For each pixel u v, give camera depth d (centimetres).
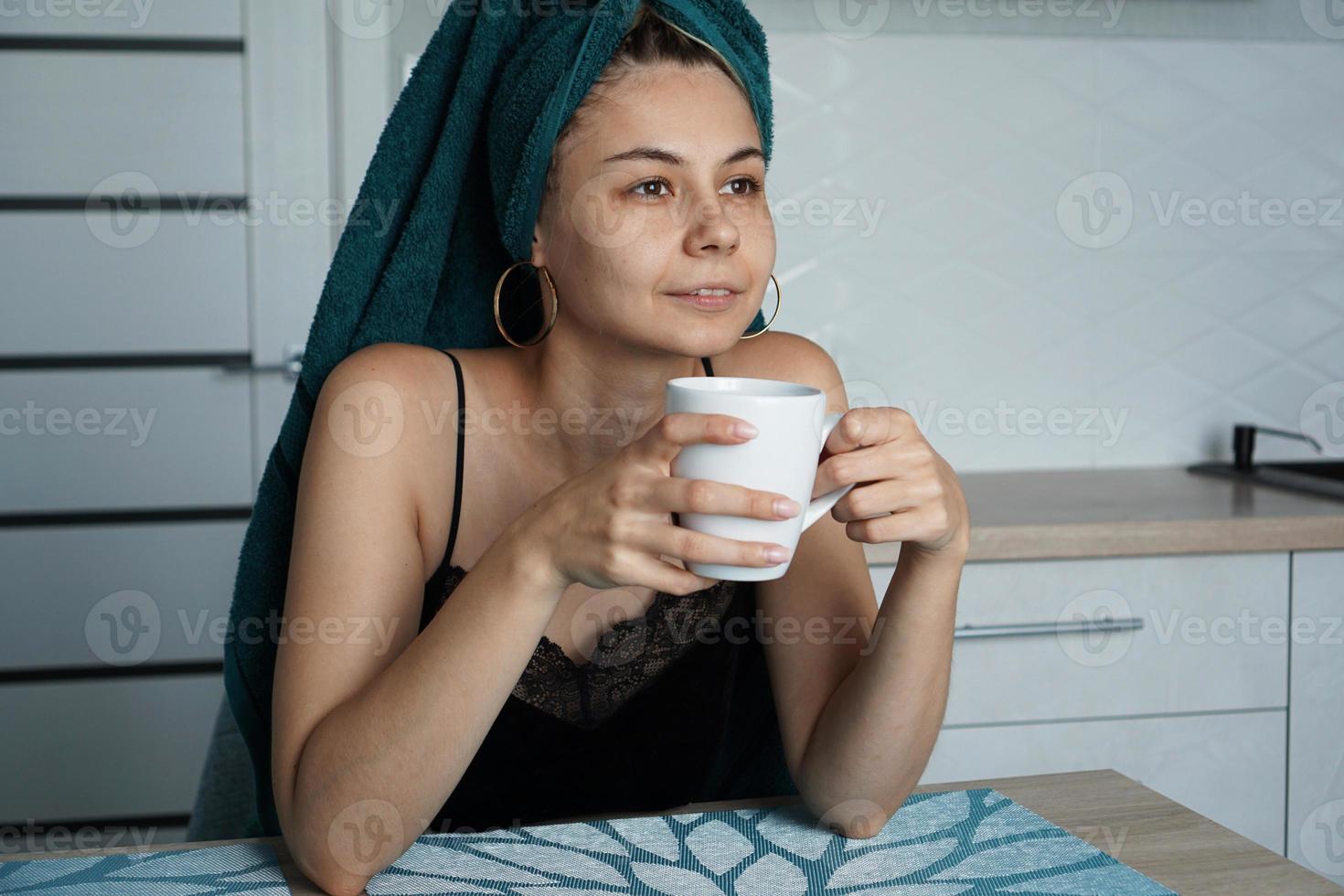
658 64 92
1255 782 183
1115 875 74
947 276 224
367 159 232
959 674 176
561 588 77
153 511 248
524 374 108
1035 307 226
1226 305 230
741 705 118
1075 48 223
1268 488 206
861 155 220
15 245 239
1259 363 232
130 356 244
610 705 105
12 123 236
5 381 241
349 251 109
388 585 93
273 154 240
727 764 120
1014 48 221
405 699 79
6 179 237
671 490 67
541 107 95
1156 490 204
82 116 237
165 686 251
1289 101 228
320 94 239
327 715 85
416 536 99
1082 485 209
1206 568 179
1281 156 229
